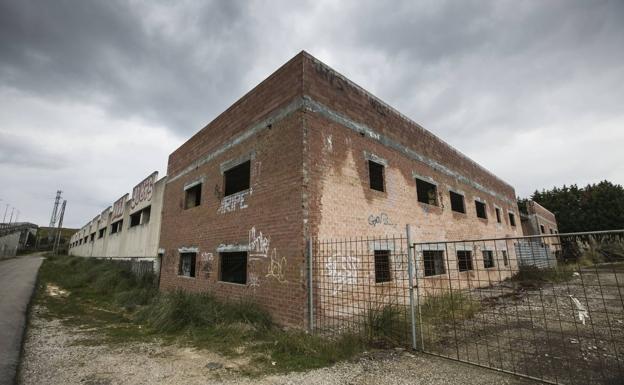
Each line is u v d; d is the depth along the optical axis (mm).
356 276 7379
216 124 10680
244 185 10742
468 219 13633
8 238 43500
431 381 4023
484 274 13734
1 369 4367
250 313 6867
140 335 6473
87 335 6477
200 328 6723
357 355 5000
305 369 4496
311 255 6461
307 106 7215
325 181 7219
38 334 6430
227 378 4262
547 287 11133
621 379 4090
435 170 12008
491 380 4039
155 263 14125
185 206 12047
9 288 12719
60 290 13281
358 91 8953
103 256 26750
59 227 65375
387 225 8797
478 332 6363
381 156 9227
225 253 9227
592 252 4324
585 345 5516
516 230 19156
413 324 5266
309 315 6195
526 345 5555
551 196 39594
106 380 4223
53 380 4184
